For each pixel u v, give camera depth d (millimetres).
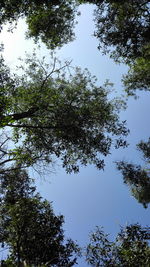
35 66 15984
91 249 7812
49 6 14219
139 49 14195
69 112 14250
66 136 14211
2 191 12781
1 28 13414
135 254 7074
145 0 13492
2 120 8570
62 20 15766
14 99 13984
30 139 14664
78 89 15688
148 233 7473
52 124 14625
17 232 10750
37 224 11008
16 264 10008
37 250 10492
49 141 14758
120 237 7715
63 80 16203
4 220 11555
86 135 14547
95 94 15742
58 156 14305
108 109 15477
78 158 15367
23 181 13141
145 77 18969
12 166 13406
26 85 15523
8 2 12852
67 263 10758
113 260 7449
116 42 13617
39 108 14023
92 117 14945
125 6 13781
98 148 14984
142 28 13055
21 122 14875
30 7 13766
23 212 11086
